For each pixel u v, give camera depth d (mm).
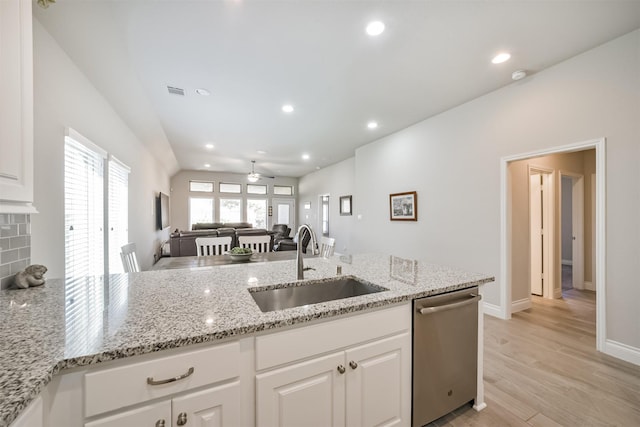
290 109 3566
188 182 9008
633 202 2031
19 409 538
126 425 760
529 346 2330
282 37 2102
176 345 805
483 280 1577
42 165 1744
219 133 4727
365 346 1177
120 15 1842
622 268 2086
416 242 4074
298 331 1017
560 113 2439
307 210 9547
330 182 7797
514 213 3123
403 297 1263
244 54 2328
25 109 1202
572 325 2768
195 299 1193
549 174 3744
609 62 2145
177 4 1754
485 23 1943
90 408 725
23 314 994
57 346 754
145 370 782
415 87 2930
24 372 631
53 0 1265
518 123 2764
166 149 5703
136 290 1329
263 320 956
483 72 2615
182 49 2250
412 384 1326
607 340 2174
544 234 3770
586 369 1975
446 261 3570
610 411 1562
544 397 1683
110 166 3064
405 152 4309
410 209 4152
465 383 1511
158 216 6098
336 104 3393
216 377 876
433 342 1378
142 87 2943
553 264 3688
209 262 2660
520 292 3201
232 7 1786
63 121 1991
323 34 2066
